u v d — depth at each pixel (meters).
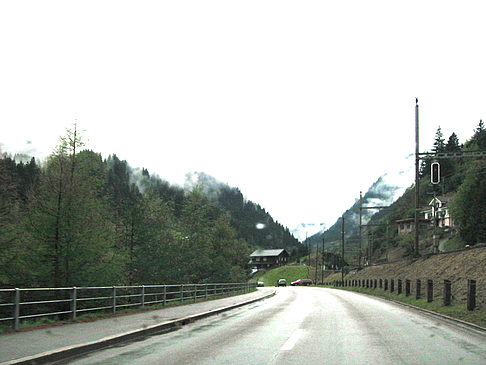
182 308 21.36
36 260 22.75
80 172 24.42
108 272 24.33
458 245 72.81
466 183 72.06
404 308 22.77
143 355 9.16
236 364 8.15
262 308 23.70
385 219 148.88
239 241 88.62
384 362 8.31
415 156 38.62
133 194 42.06
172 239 45.09
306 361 8.43
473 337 11.76
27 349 8.98
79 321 14.63
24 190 24.03
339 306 24.81
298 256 182.50
